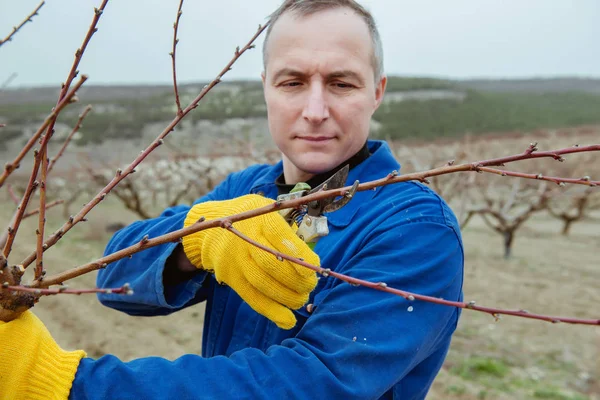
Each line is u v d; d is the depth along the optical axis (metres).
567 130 42.28
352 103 1.35
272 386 0.98
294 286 1.06
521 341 6.50
